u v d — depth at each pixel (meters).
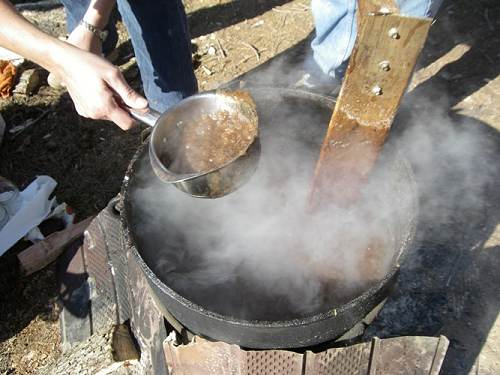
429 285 1.12
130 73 1.82
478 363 1.03
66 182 1.56
